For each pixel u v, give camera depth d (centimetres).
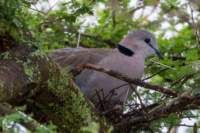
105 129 934
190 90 970
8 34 811
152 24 1053
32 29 904
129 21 1322
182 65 1185
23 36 822
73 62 1107
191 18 1040
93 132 650
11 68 809
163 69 1135
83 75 1105
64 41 1285
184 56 1263
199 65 1024
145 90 1100
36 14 1166
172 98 1002
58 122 894
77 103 884
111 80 1094
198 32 1072
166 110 956
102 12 1377
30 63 825
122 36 1383
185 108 964
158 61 1231
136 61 1161
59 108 884
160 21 1023
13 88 808
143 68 1182
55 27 1260
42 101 872
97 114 926
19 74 814
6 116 639
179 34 1401
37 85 833
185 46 1335
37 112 886
